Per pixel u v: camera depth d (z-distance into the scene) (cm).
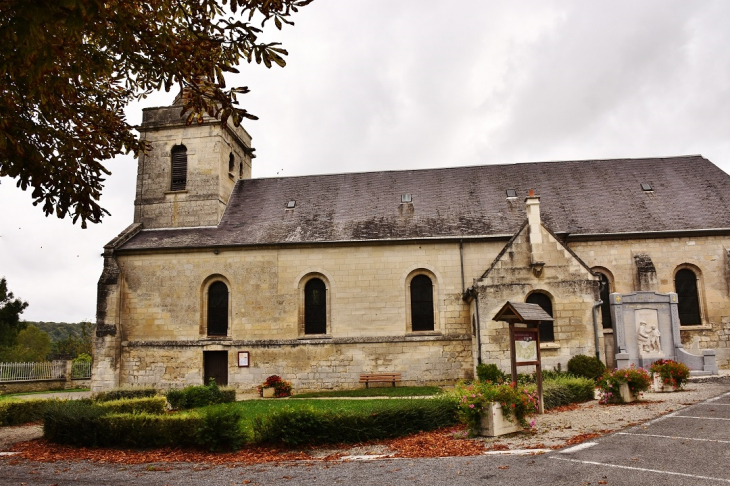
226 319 2669
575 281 2231
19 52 669
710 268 2517
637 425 1216
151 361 2627
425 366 2498
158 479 952
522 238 2291
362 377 2481
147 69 919
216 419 1211
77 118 1070
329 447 1196
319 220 2778
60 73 895
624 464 873
